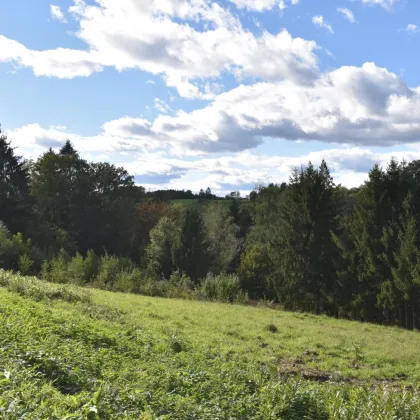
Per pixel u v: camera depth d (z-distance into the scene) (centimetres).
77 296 1780
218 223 6644
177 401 714
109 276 3228
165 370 918
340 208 4266
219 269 5309
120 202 6744
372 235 3419
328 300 3669
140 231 7012
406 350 1770
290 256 3831
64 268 3155
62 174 6300
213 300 3198
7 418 457
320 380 1270
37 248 3862
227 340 1555
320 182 3838
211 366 1103
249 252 4909
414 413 904
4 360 657
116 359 910
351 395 984
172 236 5497
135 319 1631
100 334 1068
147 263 5253
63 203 6281
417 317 3344
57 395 582
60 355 786
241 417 741
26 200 5516
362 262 3484
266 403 841
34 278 2181
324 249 3769
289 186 4019
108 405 596
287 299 3822
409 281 3041
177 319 1844
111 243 6444
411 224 3103
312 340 1767
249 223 8125
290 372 1289
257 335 1741
